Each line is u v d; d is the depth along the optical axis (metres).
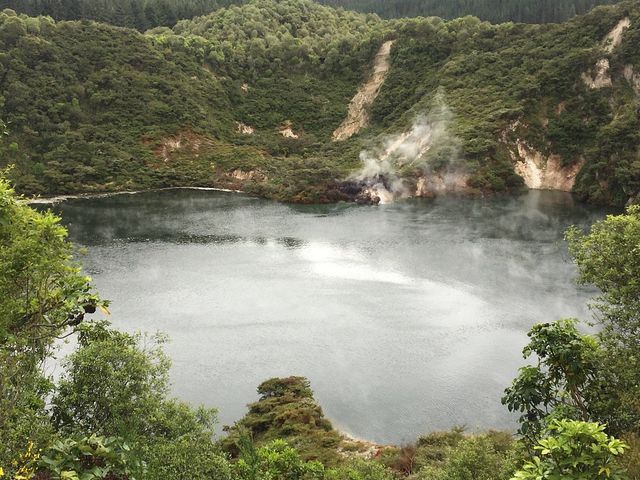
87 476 11.65
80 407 15.04
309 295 43.72
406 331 36.56
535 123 95.50
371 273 49.38
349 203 86.44
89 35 117.00
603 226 17.00
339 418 27.30
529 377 13.52
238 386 30.16
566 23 107.19
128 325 37.66
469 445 17.58
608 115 91.25
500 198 85.88
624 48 94.69
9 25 106.88
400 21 144.75
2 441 11.59
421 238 61.78
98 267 51.50
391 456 23.03
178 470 13.62
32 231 11.39
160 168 101.94
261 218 75.38
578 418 12.94
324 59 136.00
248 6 159.25
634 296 15.38
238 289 45.31
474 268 50.22
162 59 121.12
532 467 8.74
